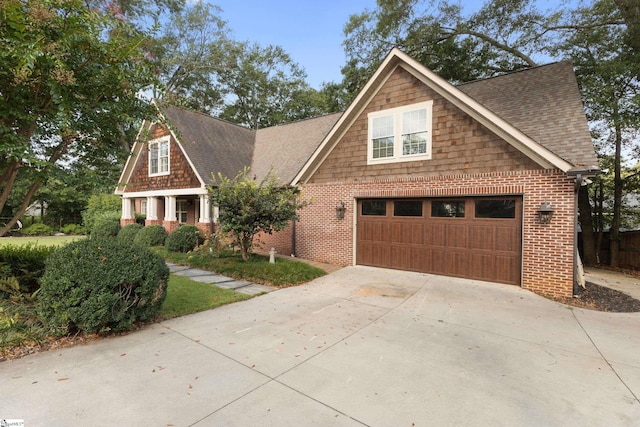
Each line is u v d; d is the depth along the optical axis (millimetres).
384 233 9945
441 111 8812
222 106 28891
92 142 6215
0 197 5566
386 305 6340
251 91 28828
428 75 8820
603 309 6293
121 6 17062
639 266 12391
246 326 5086
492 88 10289
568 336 4859
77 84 5281
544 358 4090
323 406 2979
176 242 11922
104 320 4391
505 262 7961
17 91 4926
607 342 4637
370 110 10109
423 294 7152
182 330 4875
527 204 7516
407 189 9289
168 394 3129
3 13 4160
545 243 7293
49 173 5508
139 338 4527
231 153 15641
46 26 4559
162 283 5148
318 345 4379
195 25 23922
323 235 11125
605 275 10781
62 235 22656
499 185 7863
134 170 17094
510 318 5656
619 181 13039
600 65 11211
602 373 3719
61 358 3850
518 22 13875
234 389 3244
